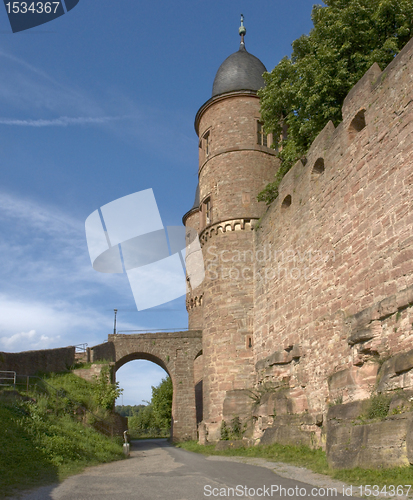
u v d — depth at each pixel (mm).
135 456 22047
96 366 34781
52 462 14078
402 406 10547
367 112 14906
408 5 19281
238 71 31344
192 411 41000
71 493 9375
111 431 24172
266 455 16000
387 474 9398
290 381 19859
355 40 21094
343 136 16375
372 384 13031
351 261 15211
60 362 35469
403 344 11859
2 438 14445
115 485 10547
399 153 13039
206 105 31109
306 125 21828
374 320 13164
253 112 29797
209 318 27266
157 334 42656
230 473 12195
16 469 11977
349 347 14586
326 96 21125
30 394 22828
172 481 11039
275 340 22078
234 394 24359
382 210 13625
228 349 25641
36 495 9156
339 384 14461
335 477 10227
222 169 29016
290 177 21672
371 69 15047
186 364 42125
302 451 15570
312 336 17797
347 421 12422
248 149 28922
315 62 21141
